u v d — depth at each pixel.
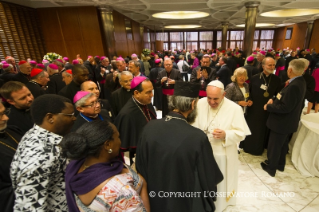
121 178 0.68
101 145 0.67
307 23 13.28
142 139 0.97
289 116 1.91
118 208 0.63
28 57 6.83
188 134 0.90
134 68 3.11
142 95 1.54
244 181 2.13
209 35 18.41
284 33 16.81
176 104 0.97
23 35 6.58
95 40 7.20
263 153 2.69
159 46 18.19
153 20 11.12
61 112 0.92
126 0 6.10
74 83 2.30
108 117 1.72
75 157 0.63
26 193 0.75
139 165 0.99
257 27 17.86
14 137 1.14
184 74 7.25
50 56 5.54
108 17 6.81
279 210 1.74
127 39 9.49
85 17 6.93
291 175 2.21
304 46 13.91
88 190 0.62
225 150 1.48
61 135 0.98
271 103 2.06
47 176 0.81
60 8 6.85
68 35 7.18
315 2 6.97
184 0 6.38
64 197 0.94
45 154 0.82
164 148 0.89
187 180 0.89
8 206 0.92
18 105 1.48
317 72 3.67
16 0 6.00
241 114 1.43
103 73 4.39
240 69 2.23
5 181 0.96
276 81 2.30
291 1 6.83
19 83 1.49
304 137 2.27
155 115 1.83
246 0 6.72
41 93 2.46
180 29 18.41
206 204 1.00
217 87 1.29
